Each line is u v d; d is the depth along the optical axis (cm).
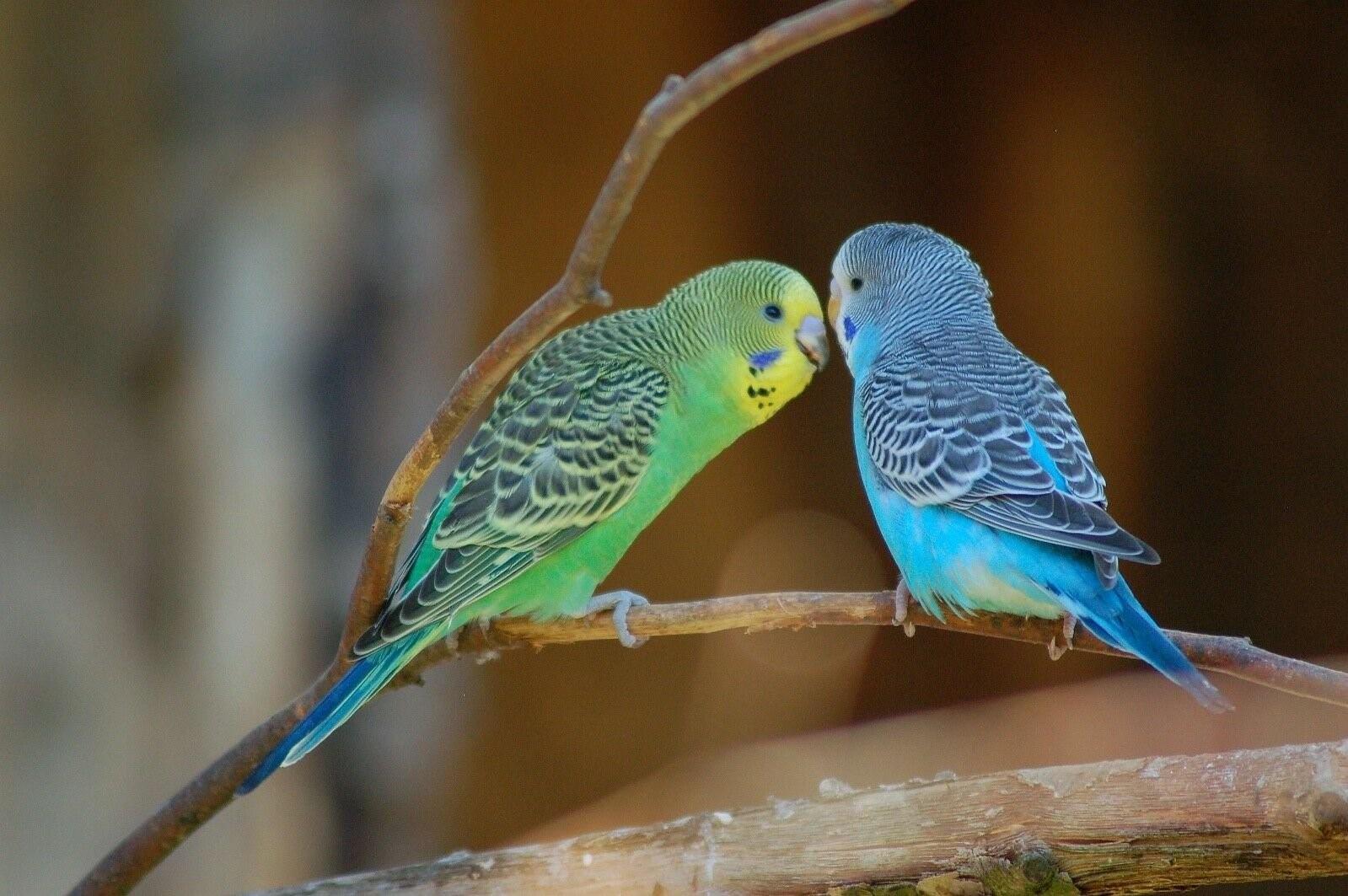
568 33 1645
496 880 622
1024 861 567
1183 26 1636
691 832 614
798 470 1817
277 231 1312
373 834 1473
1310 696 612
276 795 1382
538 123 1666
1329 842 524
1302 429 1692
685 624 729
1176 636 639
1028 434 732
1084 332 1697
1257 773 541
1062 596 670
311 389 1352
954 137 1723
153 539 1266
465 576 751
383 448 1390
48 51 1213
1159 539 1727
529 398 830
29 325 1218
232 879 1343
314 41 1322
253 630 1302
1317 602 1698
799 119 1738
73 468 1230
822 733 1734
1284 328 1680
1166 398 1706
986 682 1752
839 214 1752
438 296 1424
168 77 1265
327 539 1366
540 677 1719
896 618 737
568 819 1694
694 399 833
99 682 1214
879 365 812
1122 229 1681
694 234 1745
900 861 588
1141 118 1662
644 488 822
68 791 1194
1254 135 1642
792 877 599
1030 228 1705
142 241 1253
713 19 1683
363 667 681
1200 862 551
